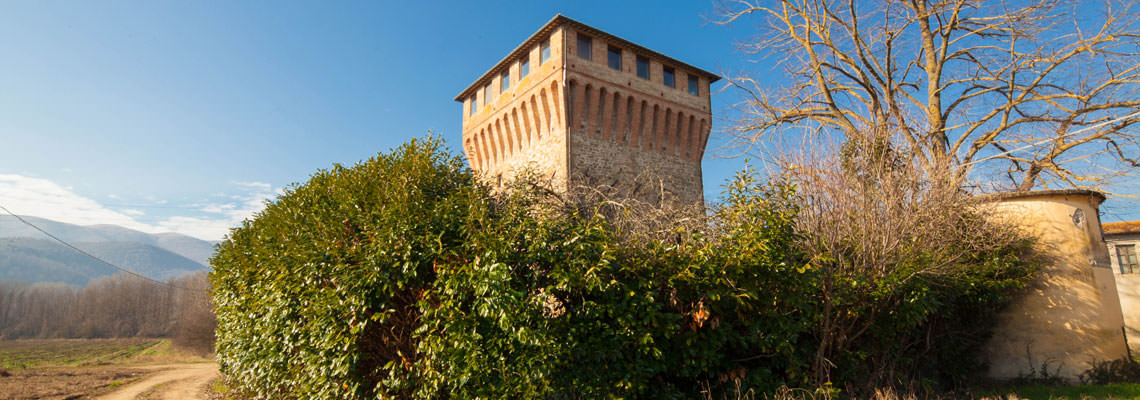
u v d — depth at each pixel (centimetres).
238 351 1084
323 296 695
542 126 2002
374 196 754
